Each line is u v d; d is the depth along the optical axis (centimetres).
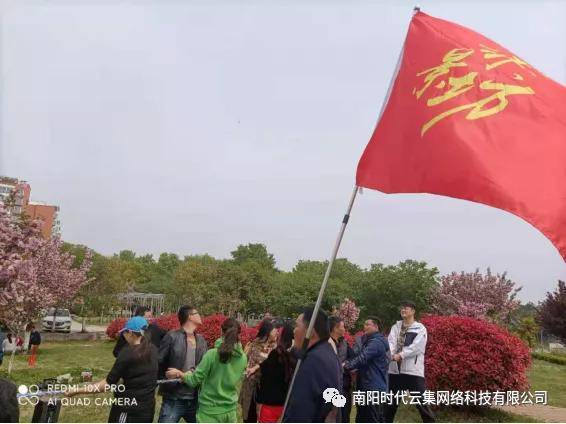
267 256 7325
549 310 2539
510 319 3106
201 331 1505
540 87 395
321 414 318
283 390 519
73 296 2547
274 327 616
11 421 308
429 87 403
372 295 3647
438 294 2944
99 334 2925
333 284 4084
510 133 368
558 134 369
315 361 326
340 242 370
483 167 351
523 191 342
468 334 945
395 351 696
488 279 2738
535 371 1945
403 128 399
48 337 2738
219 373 482
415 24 448
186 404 534
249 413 598
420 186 369
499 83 392
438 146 370
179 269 4728
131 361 446
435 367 931
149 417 451
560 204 338
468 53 412
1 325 1473
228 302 4112
